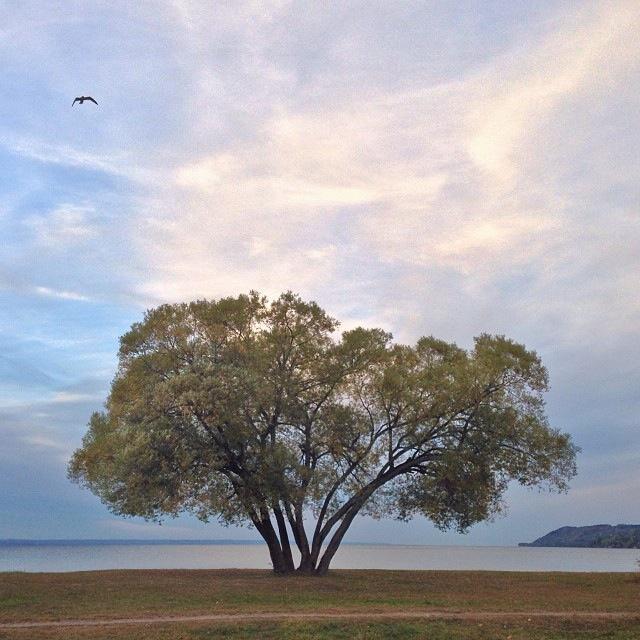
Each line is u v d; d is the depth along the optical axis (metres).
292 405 36.91
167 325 37.47
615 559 112.19
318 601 26.44
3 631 20.05
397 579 36.62
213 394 33.66
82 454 39.22
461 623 22.33
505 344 38.38
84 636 19.47
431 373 37.34
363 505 38.91
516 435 36.69
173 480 33.78
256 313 39.19
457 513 38.75
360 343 38.53
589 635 21.42
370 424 37.91
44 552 158.12
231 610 23.95
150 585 31.41
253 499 34.62
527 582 36.16
